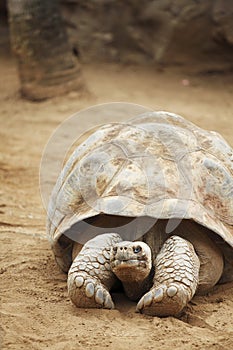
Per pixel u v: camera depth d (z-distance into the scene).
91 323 9.73
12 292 10.99
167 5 33.38
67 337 9.34
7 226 14.90
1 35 37.97
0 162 20.39
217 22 32.59
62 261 11.49
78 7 35.66
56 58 28.12
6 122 25.31
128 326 9.65
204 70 33.59
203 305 10.53
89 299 9.97
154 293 9.67
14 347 9.08
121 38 35.28
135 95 29.45
